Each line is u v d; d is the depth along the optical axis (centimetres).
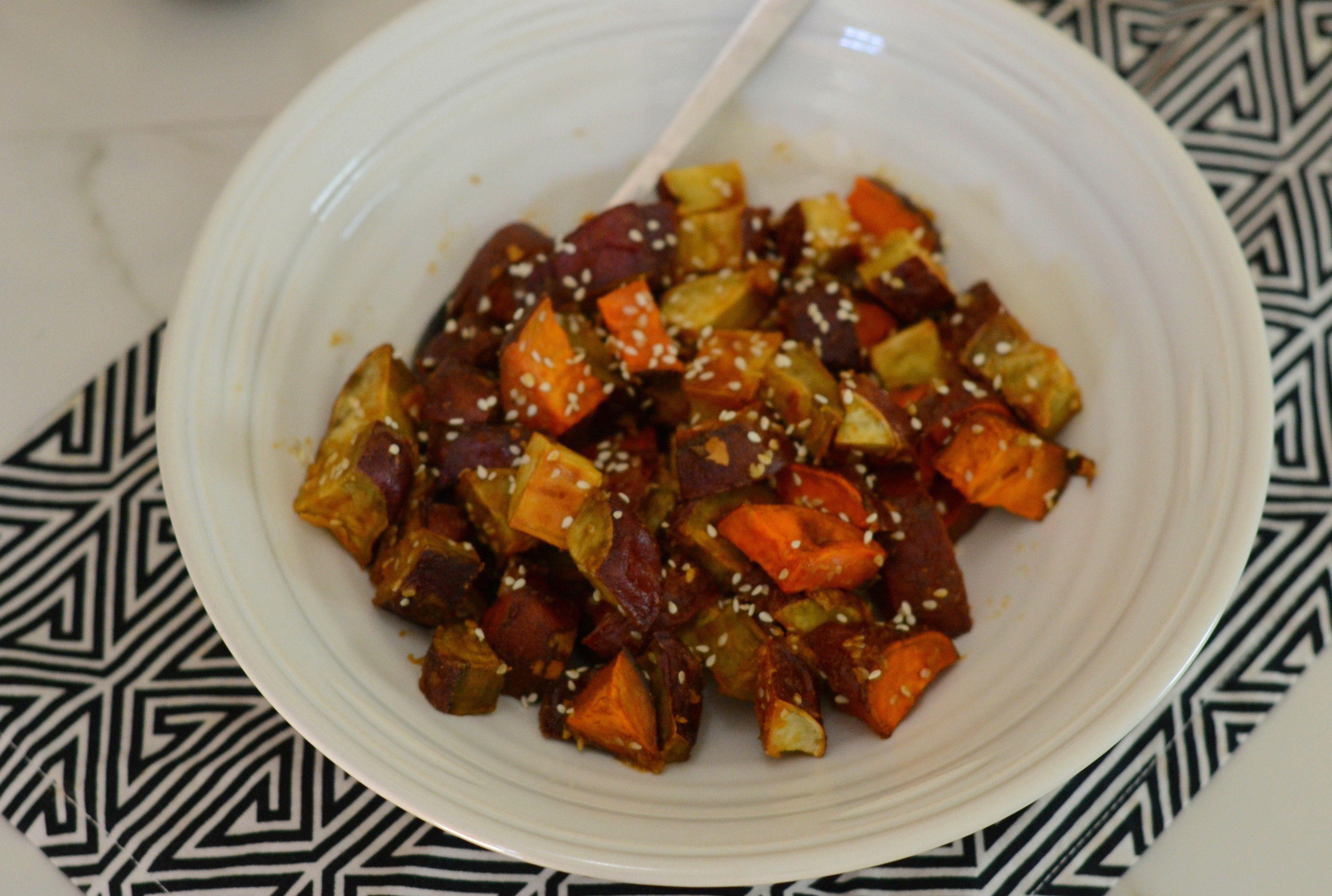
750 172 53
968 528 49
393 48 49
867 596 48
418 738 43
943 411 48
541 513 46
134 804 47
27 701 48
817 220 51
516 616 46
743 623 46
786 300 50
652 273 50
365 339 50
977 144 50
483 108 51
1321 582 49
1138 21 56
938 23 50
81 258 54
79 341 53
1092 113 48
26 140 55
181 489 44
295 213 48
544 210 52
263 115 56
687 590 46
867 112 51
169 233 54
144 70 56
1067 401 48
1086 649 44
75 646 49
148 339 53
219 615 43
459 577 46
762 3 50
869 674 45
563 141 52
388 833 47
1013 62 49
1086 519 47
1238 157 54
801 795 44
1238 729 48
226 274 47
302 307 48
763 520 46
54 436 51
